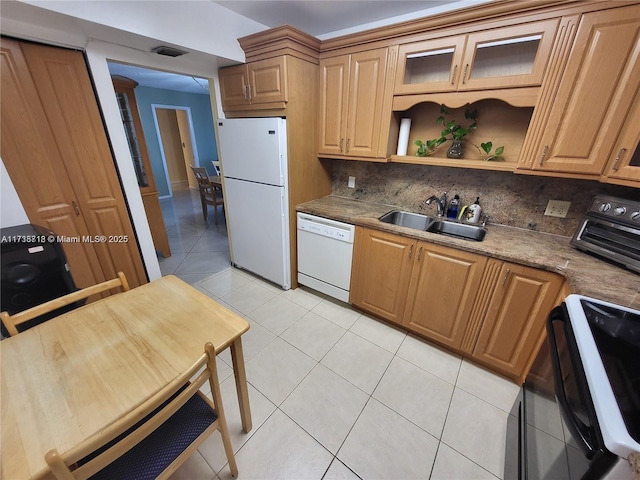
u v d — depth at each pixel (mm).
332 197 2604
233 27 1991
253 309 2332
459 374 1727
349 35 1819
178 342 973
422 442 1337
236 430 1367
